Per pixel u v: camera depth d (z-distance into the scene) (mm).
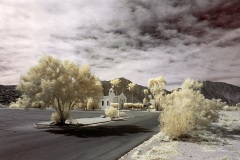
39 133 19281
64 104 26719
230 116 39094
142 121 31766
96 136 17547
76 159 10383
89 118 36500
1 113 49469
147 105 99438
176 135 16391
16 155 11164
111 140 15719
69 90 24812
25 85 24766
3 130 21375
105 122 30500
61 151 12055
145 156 10961
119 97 89750
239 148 13211
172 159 10398
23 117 38250
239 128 22578
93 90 26797
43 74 25297
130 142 14953
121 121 32156
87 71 26578
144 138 16625
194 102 20891
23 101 25016
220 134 18500
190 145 13891
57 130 21484
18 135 18078
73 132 19984
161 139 16188
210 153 11711
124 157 10797
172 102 21719
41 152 11805
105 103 82375
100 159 10383
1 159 10469
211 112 21828
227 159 10344
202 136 17266
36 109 70438
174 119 16703
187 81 23156
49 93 23828
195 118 20188
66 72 25578
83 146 13484
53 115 26609
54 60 25438
